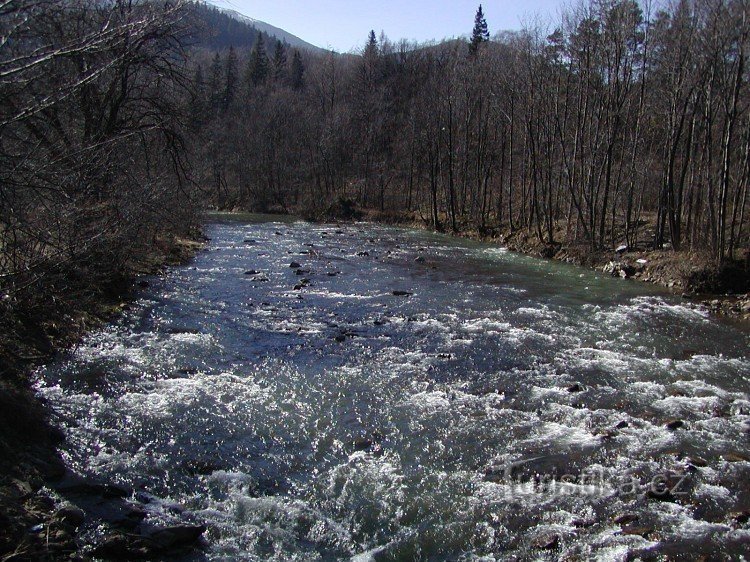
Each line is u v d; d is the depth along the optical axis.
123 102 20.44
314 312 17.70
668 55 29.20
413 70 84.44
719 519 7.46
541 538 7.00
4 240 10.81
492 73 47.75
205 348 13.66
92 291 15.97
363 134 71.69
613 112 32.25
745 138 26.94
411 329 16.17
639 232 32.12
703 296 22.16
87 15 10.17
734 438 9.77
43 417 9.24
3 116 7.53
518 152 48.50
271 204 65.19
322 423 10.05
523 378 12.58
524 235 37.22
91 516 6.84
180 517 7.13
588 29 33.56
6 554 5.65
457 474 8.50
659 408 11.05
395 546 6.88
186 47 20.92
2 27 6.47
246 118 73.94
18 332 11.78
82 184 12.49
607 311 19.20
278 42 117.44
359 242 36.31
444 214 50.62
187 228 31.28
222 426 9.71
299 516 7.38
